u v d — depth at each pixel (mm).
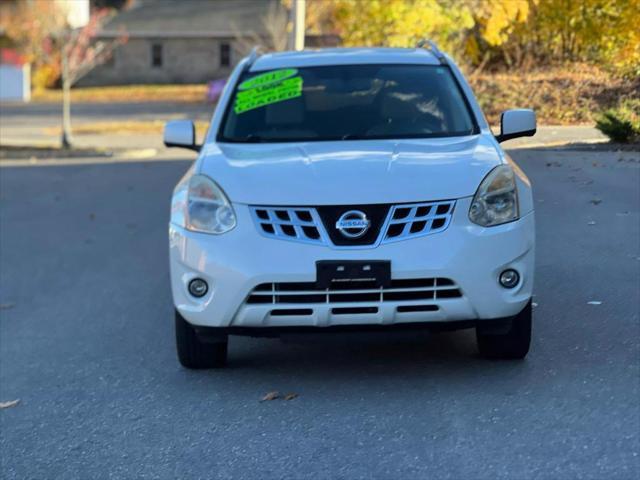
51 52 36500
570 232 7715
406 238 4496
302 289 4512
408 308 4512
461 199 4570
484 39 13609
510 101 9938
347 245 4488
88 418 4711
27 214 12742
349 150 5094
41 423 4688
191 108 37688
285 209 4562
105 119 33812
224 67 52562
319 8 26734
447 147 5105
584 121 9211
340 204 4508
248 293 4543
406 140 5371
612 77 9844
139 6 55844
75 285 8250
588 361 5090
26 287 8281
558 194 8641
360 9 16750
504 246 4574
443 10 15031
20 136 28188
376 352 5559
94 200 13883
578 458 3840
